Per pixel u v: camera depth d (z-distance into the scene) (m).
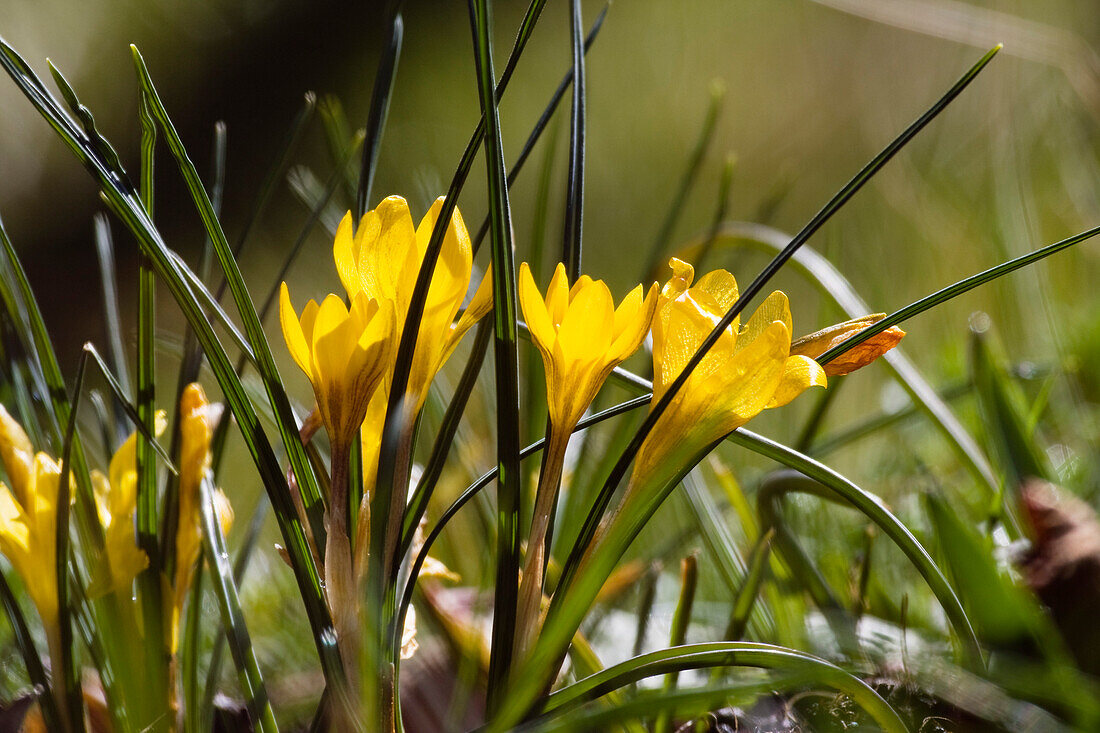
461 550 1.28
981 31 1.90
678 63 4.27
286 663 1.17
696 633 1.11
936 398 1.10
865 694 0.88
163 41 4.82
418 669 1.07
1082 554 0.95
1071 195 2.28
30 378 0.98
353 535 0.90
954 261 2.30
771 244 1.28
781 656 0.89
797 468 0.93
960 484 1.44
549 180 1.17
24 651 0.92
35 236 4.36
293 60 4.79
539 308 0.88
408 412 0.89
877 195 2.81
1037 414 1.16
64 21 4.69
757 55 4.16
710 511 1.06
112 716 0.93
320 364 0.87
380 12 4.93
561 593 0.89
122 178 0.90
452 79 4.52
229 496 1.82
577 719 0.87
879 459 1.73
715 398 0.88
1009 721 0.90
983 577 0.94
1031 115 2.73
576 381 0.89
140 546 0.93
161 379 2.50
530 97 4.42
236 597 0.92
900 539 0.92
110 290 1.02
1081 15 3.22
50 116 0.89
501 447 0.88
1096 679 0.94
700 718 0.95
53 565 0.91
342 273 0.88
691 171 1.26
